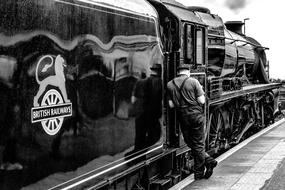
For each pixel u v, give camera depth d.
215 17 10.52
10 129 3.43
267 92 16.11
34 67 3.68
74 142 4.29
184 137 7.34
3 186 3.36
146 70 6.05
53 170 3.95
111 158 5.07
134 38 5.64
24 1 3.57
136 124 5.76
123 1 5.44
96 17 4.68
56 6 3.97
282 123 16.52
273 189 6.95
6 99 3.39
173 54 7.19
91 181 4.62
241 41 13.02
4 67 3.37
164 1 7.39
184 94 7.07
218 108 10.26
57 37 3.99
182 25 7.27
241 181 7.41
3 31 3.35
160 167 7.00
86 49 4.49
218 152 10.83
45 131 3.83
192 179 7.55
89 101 4.57
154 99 6.37
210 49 9.99
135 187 6.00
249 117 13.69
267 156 9.47
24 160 3.58
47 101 3.86
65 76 4.12
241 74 13.66
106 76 4.93
